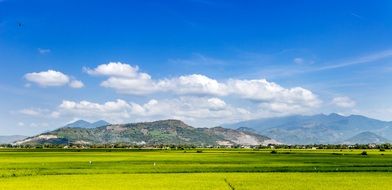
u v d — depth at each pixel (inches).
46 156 6387.8
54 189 2236.7
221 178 2810.0
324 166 3843.5
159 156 6353.3
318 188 2297.0
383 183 2512.3
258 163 4414.4
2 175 2967.5
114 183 2522.1
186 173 3216.0
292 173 3181.6
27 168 3629.4
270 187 2335.1
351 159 5221.5
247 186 2383.1
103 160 5044.3
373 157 5812.0
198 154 7367.1
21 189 2229.3
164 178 2815.0
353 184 2460.6
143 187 2338.8
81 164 4188.0
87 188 2284.7
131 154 7337.6
